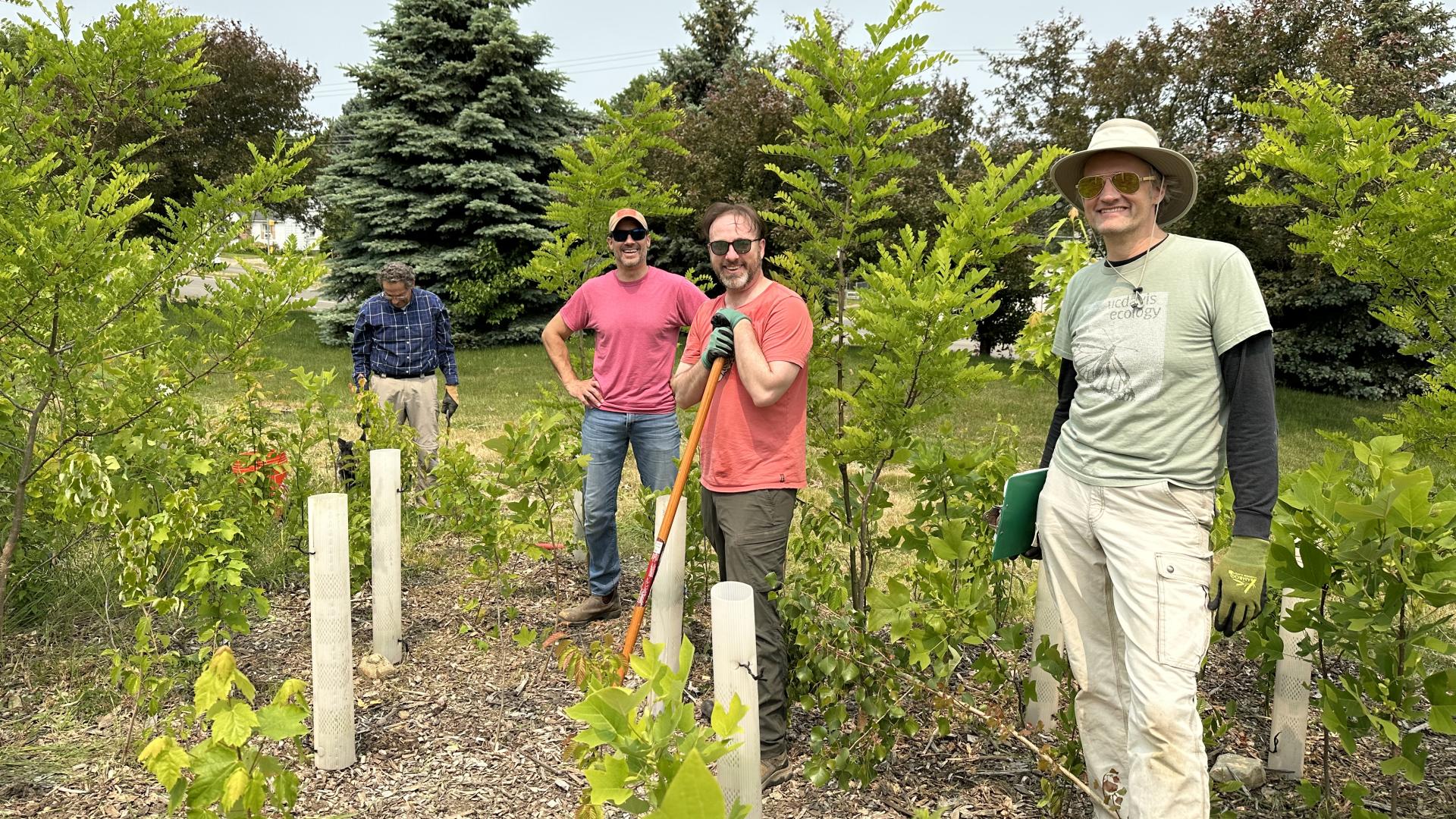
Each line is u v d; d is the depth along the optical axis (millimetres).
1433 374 3221
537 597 4262
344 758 2777
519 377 12836
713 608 2008
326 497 2697
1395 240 3066
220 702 1619
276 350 15312
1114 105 12516
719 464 2746
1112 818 2254
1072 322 2307
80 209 3297
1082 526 2207
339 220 18297
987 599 3074
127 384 3443
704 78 24062
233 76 19969
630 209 3979
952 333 2588
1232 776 2666
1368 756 2873
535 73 16984
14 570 3570
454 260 16469
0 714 2979
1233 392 1974
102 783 2623
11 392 3537
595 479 3871
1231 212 11555
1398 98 10188
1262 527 1928
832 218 3232
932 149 14812
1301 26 11398
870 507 3070
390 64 16594
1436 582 2061
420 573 4570
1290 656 2717
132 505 2973
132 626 3650
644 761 1435
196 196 3467
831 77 2992
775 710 2705
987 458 3373
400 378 5602
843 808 2578
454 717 3121
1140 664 2035
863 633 2598
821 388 3064
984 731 2955
